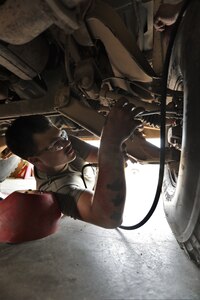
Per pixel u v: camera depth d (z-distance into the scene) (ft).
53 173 3.27
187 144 1.88
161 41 2.99
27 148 2.91
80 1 1.70
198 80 1.78
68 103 2.85
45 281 2.56
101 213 2.31
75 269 2.78
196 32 1.89
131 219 4.47
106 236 3.70
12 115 3.34
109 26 2.22
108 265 2.85
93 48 2.94
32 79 3.16
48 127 2.90
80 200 2.70
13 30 1.88
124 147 2.57
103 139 2.27
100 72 2.87
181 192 2.06
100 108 3.43
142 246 3.35
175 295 2.28
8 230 3.31
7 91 3.49
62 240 3.56
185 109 1.91
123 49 2.40
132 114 2.29
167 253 3.14
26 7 1.73
